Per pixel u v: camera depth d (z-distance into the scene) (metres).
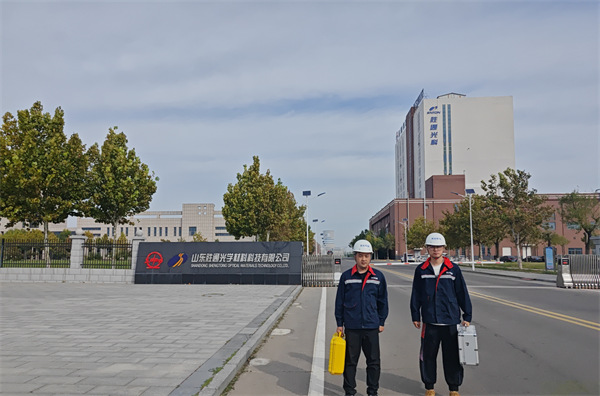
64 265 22.28
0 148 25.48
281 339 9.06
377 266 56.06
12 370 6.19
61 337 8.55
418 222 77.50
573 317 11.45
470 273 36.09
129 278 21.81
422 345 5.37
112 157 32.94
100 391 5.27
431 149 112.38
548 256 35.41
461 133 112.31
